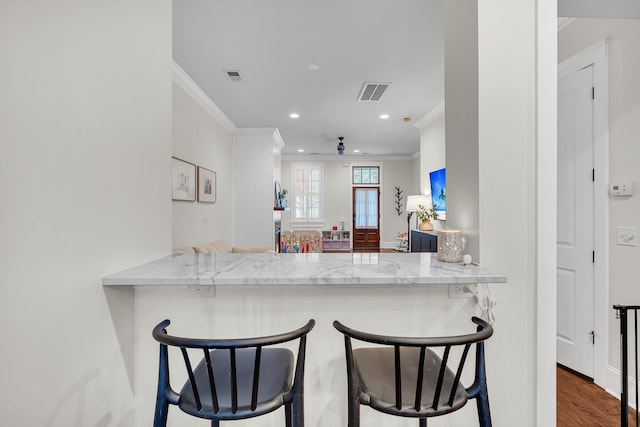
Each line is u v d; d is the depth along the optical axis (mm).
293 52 3035
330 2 2299
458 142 1553
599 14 1876
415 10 2396
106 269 1132
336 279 1106
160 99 1499
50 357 926
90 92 1065
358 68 3379
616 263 2051
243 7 2346
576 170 2297
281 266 1300
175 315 1331
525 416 1388
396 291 1346
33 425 877
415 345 813
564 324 2400
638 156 1927
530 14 1384
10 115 813
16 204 831
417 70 3428
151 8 1422
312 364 1346
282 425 1355
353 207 9359
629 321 1972
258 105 4566
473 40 1410
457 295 1351
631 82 1957
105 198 1132
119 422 1224
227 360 1083
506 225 1385
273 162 5816
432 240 4496
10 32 814
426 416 854
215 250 3973
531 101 1389
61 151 956
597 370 2160
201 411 856
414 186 8891
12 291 823
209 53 3051
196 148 4113
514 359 1385
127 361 1275
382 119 5277
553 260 1374
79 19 1024
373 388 940
